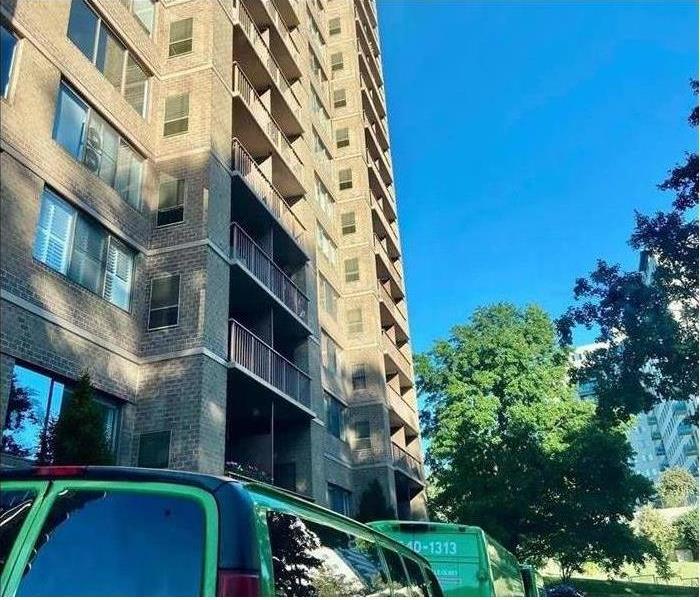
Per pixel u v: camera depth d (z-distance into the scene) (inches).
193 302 525.7
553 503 1300.4
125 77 581.3
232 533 93.0
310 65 1143.0
